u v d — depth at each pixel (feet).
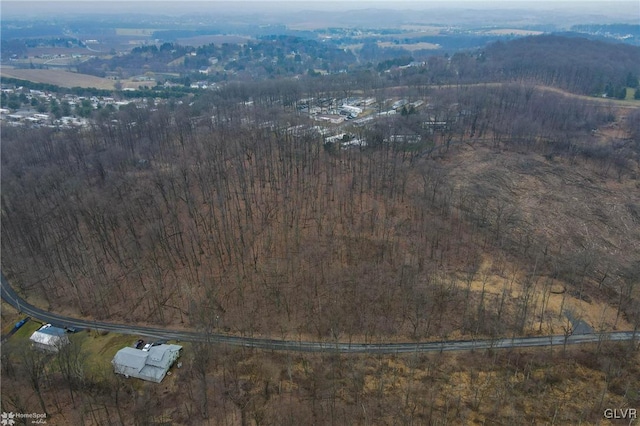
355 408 265.13
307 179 500.74
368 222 431.02
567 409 266.57
